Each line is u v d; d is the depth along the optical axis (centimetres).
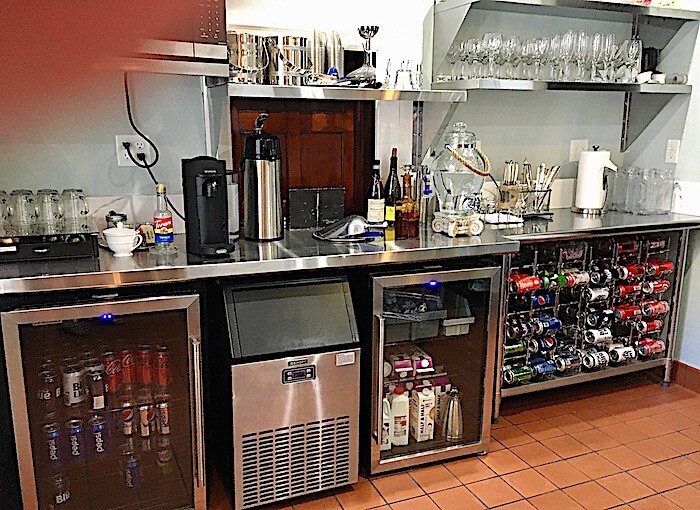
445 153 267
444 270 223
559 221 288
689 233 303
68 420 191
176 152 238
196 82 237
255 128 226
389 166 272
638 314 302
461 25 262
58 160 220
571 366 289
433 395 244
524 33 302
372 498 218
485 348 239
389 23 263
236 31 237
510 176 295
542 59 283
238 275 195
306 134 253
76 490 196
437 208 272
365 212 271
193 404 195
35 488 183
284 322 201
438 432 251
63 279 172
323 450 214
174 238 232
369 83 235
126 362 198
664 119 319
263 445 204
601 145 336
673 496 219
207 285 212
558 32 310
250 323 197
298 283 207
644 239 296
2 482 180
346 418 215
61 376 187
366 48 245
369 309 215
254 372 196
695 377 307
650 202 315
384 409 234
